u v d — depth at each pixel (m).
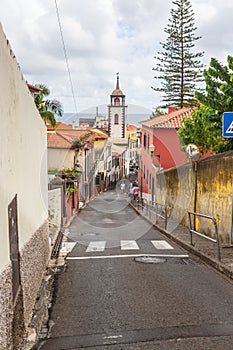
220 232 11.52
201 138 16.30
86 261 9.64
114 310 5.87
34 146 7.23
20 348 4.64
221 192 11.39
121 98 55.44
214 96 14.40
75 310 5.92
